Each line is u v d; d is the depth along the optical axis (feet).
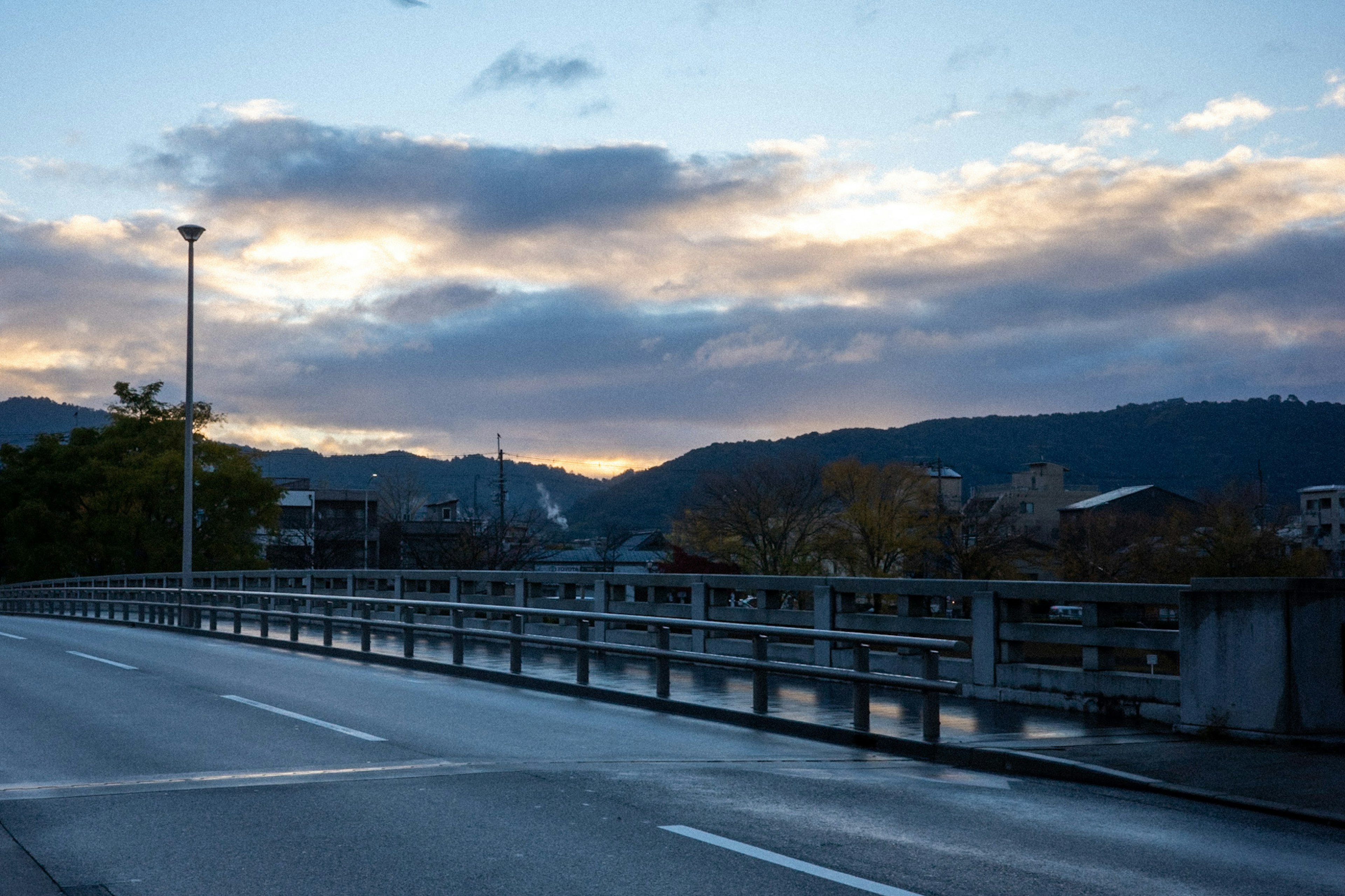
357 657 67.67
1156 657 106.52
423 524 261.24
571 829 23.59
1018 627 42.96
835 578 51.34
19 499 212.23
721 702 44.04
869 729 36.68
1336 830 24.54
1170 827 24.56
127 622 107.04
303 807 25.64
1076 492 357.41
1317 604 33.01
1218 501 229.86
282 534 239.71
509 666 58.29
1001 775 31.45
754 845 22.29
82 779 29.12
